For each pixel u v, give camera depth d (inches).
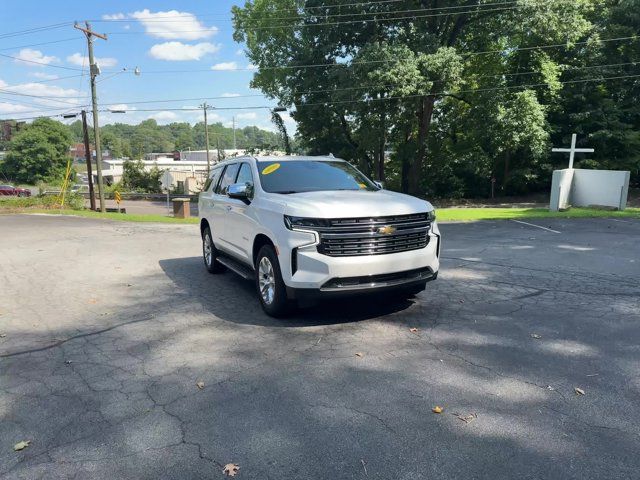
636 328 207.0
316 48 1219.9
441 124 1483.8
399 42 1060.5
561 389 150.9
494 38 1246.3
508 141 1192.2
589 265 343.9
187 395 152.6
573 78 1273.4
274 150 1772.9
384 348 187.8
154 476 112.7
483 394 148.6
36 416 141.5
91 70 1304.1
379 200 223.0
